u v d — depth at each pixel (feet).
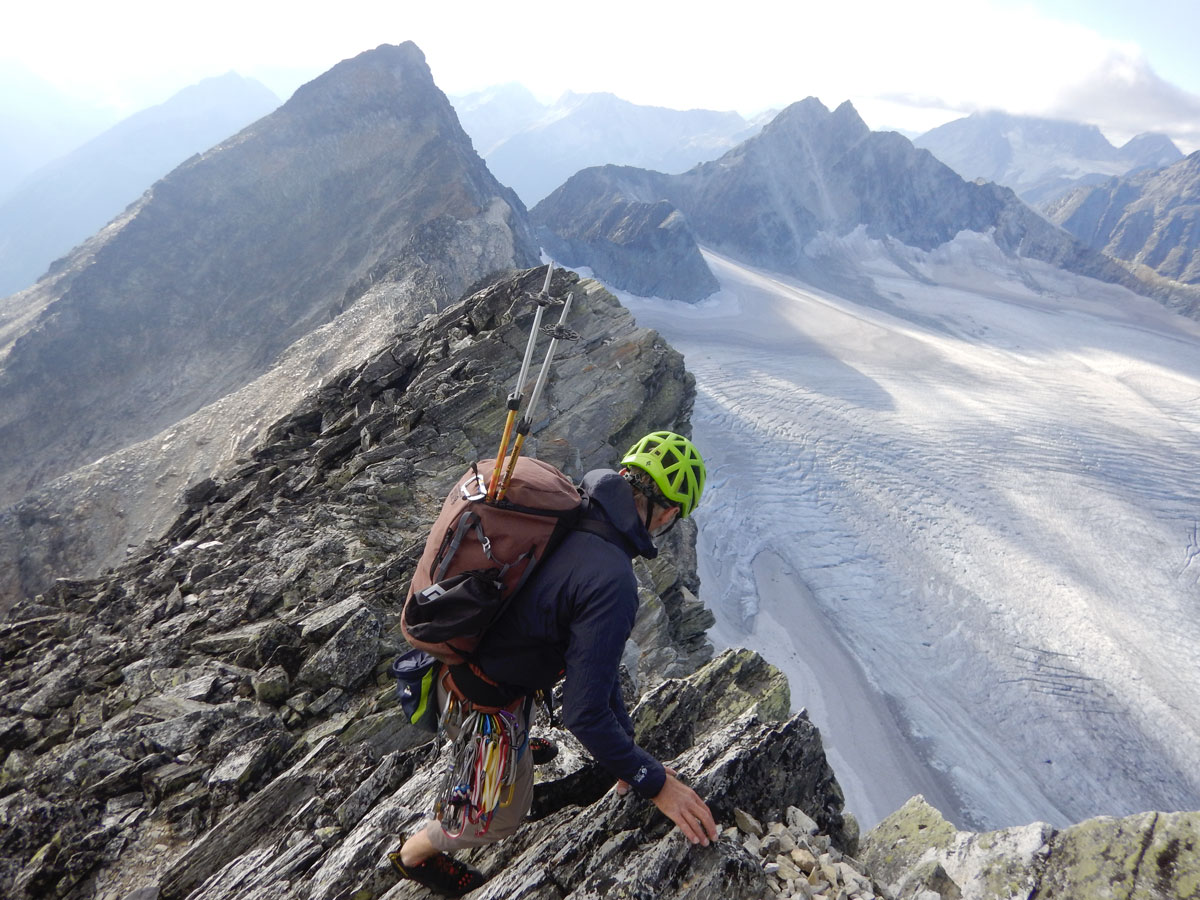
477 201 496.23
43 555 193.98
